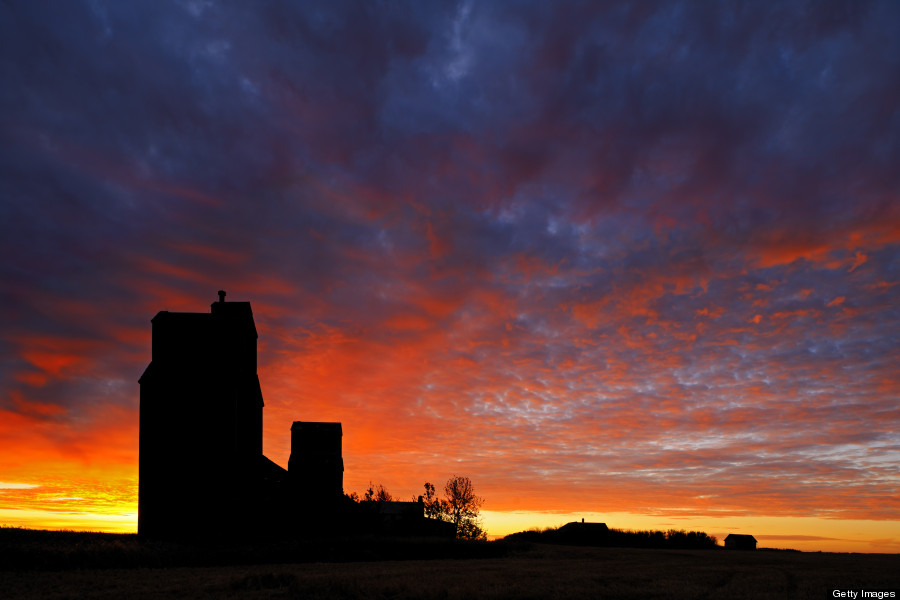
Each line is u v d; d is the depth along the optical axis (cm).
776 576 4316
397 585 3238
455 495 10456
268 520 6069
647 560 6144
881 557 7319
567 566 4981
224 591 3056
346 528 6431
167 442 5550
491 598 2912
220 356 5778
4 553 4019
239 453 5797
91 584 3316
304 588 3017
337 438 6756
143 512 5394
